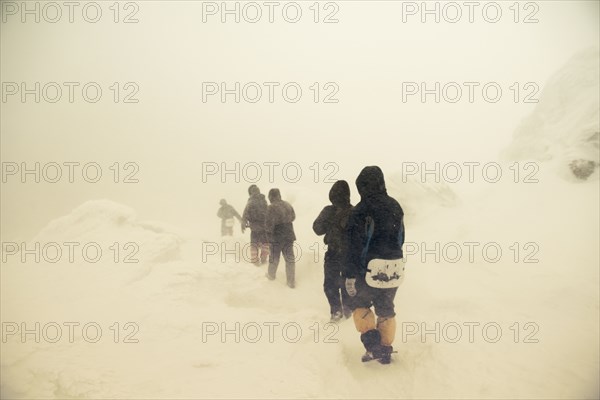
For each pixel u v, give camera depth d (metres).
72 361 2.83
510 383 2.48
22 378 2.64
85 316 3.56
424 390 2.56
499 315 3.39
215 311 3.85
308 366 2.84
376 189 2.89
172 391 2.51
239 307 4.30
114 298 3.95
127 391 2.51
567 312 3.36
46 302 3.84
